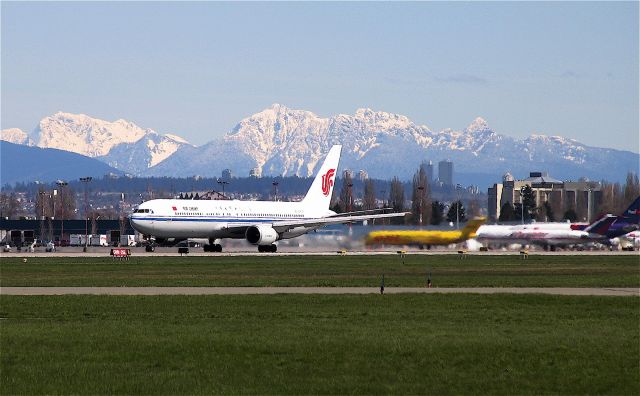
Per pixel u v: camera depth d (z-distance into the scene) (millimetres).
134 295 163375
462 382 86125
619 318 131125
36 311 137500
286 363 94188
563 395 81625
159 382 85562
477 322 125312
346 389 83125
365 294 167500
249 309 140875
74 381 86000
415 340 107625
